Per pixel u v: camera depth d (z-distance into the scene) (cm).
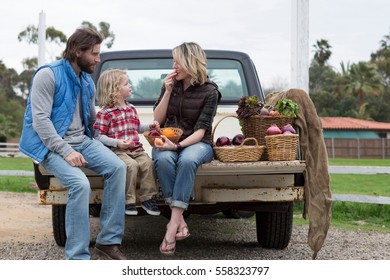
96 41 585
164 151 584
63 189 605
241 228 891
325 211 606
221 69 793
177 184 575
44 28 1415
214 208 657
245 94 785
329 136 7638
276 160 597
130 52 800
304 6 1048
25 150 580
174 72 612
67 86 580
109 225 573
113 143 590
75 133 592
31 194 1443
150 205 588
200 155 577
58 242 707
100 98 604
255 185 618
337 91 9056
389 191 1798
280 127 621
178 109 618
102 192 604
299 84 1055
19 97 9531
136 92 801
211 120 604
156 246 737
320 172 612
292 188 612
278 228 683
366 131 7731
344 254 703
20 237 807
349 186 2128
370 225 959
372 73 8894
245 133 631
